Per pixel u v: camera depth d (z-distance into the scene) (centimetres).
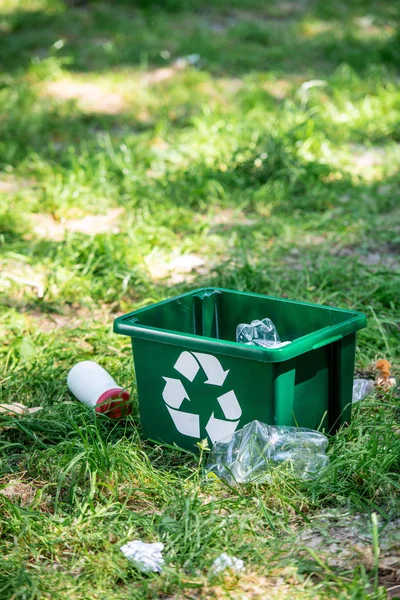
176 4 1667
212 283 630
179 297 445
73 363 520
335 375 412
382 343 536
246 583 324
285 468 384
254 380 384
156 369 409
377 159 959
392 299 598
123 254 669
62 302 620
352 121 1061
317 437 395
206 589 322
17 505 377
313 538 353
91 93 1220
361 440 410
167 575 326
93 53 1390
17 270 678
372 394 461
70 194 823
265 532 355
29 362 520
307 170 871
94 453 397
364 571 319
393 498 371
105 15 1600
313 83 1184
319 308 430
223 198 827
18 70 1302
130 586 326
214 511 367
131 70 1316
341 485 378
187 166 895
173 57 1372
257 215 797
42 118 1091
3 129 1055
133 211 795
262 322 434
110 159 922
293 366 388
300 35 1505
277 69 1308
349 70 1253
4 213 775
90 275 645
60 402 471
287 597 314
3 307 603
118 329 412
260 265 654
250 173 880
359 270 654
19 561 340
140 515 362
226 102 1161
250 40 1471
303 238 739
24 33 1528
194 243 719
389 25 1541
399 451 398
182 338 393
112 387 460
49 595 321
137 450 411
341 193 845
